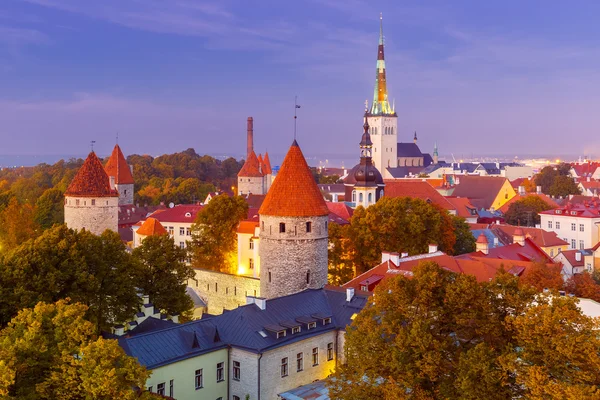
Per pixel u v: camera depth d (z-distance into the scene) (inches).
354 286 2947.8
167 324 2608.3
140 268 2871.6
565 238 5664.4
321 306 2632.9
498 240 4584.2
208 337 2260.1
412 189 6058.1
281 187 3085.6
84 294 2514.8
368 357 1732.3
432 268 1818.4
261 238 3159.5
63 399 1550.2
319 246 3105.3
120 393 1496.1
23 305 2290.8
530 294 1732.3
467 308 1718.8
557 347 1501.0
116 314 2674.7
